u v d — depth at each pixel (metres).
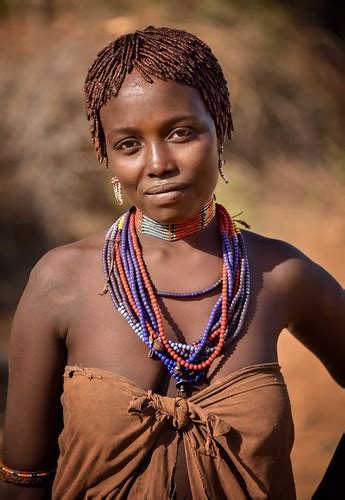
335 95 13.41
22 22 11.98
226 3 12.96
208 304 2.24
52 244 10.30
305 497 5.02
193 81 2.10
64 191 10.54
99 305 2.23
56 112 10.73
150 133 2.09
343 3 14.23
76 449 2.16
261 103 12.37
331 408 6.35
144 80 2.08
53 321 2.25
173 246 2.29
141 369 2.17
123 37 2.15
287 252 2.38
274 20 13.24
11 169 10.66
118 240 2.29
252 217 11.10
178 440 2.13
